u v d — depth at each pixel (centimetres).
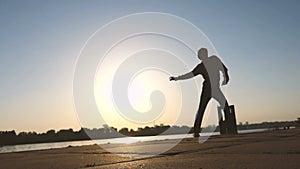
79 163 318
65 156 403
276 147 382
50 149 549
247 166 251
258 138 569
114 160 334
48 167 299
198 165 268
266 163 262
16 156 436
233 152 353
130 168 270
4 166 321
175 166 269
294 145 401
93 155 400
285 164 254
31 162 350
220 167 252
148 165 283
